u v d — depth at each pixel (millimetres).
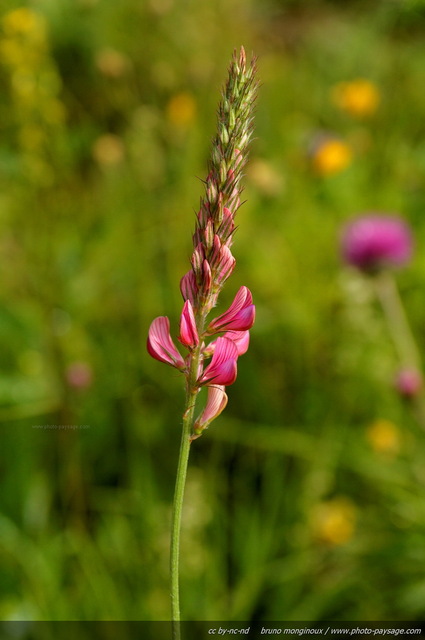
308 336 738
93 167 938
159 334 285
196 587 548
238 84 267
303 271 812
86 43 1087
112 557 572
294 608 562
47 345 668
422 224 857
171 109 904
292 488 627
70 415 637
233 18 1394
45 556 562
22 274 739
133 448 666
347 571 573
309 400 697
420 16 1055
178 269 786
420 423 634
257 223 853
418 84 1107
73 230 832
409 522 589
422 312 768
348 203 884
